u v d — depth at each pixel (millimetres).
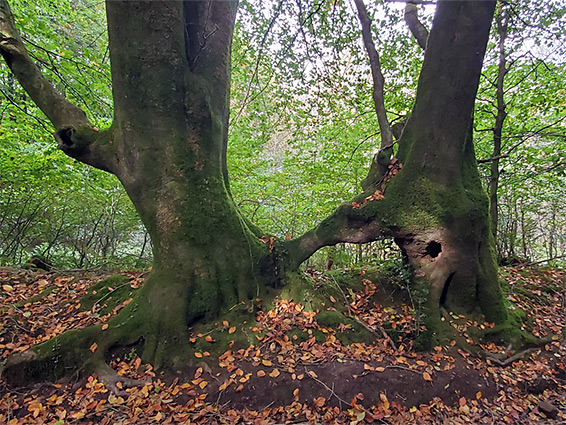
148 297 3947
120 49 3783
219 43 4449
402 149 4887
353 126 9398
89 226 10352
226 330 3941
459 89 4234
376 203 4707
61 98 4453
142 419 2912
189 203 4059
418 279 4629
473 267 4512
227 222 4344
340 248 10172
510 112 8836
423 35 6176
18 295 5422
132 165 3988
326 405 3146
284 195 10383
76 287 5719
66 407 3088
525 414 3289
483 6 3969
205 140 4168
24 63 4453
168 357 3598
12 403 3090
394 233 4633
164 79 3873
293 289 4605
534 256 12359
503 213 10484
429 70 4445
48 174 7645
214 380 3383
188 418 2924
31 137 7879
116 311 4527
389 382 3357
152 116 3918
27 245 9789
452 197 4453
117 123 4051
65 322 4508
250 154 8953
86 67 7062
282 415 3041
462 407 3273
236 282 4293
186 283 3949
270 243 4801
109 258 8766
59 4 8562
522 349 4258
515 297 5539
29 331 4270
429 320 4285
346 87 8469
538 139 8820
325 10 7230
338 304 4758
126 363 3611
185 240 4023
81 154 4238
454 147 4430
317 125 9266
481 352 4078
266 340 3918
